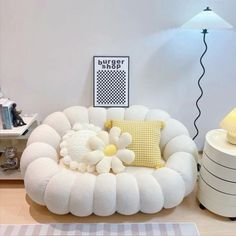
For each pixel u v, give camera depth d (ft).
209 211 6.23
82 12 7.43
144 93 8.26
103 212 5.53
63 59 7.86
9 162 7.39
